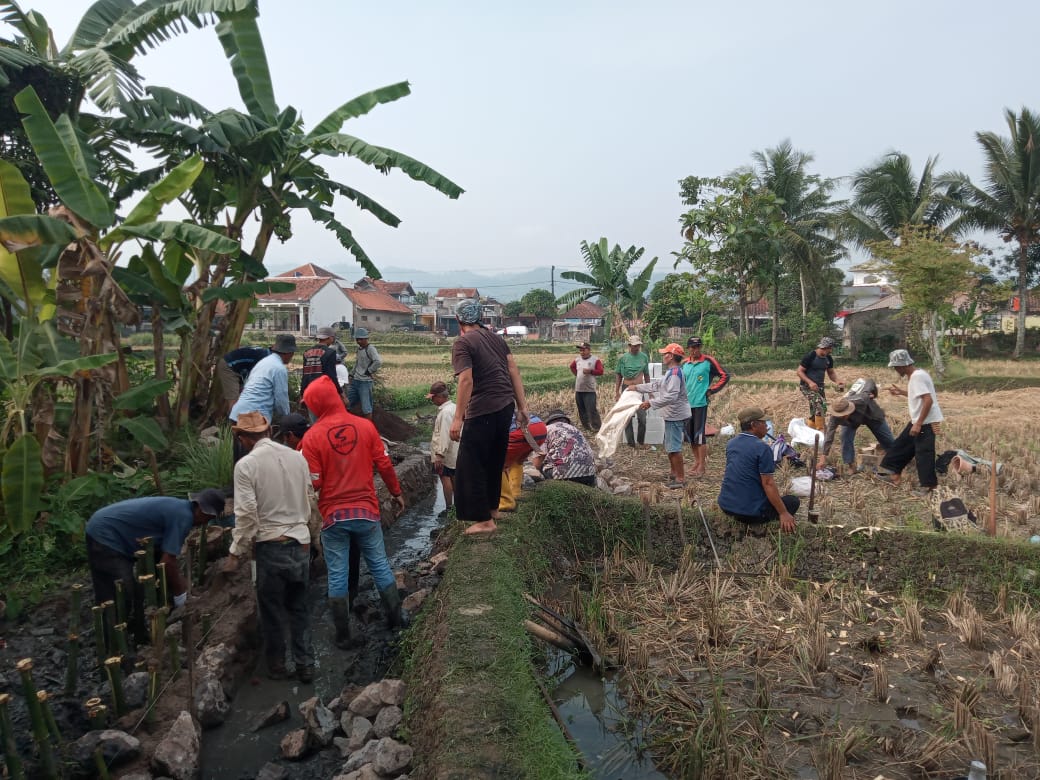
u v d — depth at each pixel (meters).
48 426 6.28
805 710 4.12
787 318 43.12
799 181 36.34
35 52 9.24
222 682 4.47
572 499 6.67
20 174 5.91
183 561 5.72
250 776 3.73
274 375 7.00
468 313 5.14
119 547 4.64
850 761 3.65
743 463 6.25
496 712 3.33
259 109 9.80
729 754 3.59
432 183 9.78
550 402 16.31
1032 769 3.56
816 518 6.29
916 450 8.12
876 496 8.05
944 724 3.91
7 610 5.01
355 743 3.82
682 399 8.57
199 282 9.45
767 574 5.98
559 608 5.42
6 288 6.29
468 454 5.24
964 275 25.39
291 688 4.64
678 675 4.51
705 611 5.25
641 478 9.28
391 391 18.14
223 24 9.56
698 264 28.58
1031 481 8.70
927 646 4.92
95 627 4.22
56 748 3.61
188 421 9.34
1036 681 4.34
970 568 5.68
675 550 6.49
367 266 11.36
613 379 23.02
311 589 6.14
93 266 6.45
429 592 5.75
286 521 4.66
